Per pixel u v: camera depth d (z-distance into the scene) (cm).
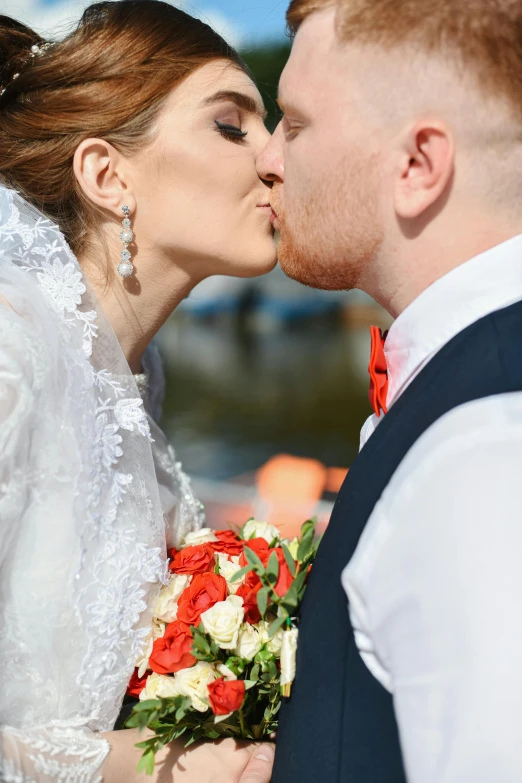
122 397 162
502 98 112
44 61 175
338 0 126
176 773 145
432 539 91
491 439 91
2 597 141
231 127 175
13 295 147
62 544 144
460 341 113
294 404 1112
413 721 90
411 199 120
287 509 429
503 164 115
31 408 138
